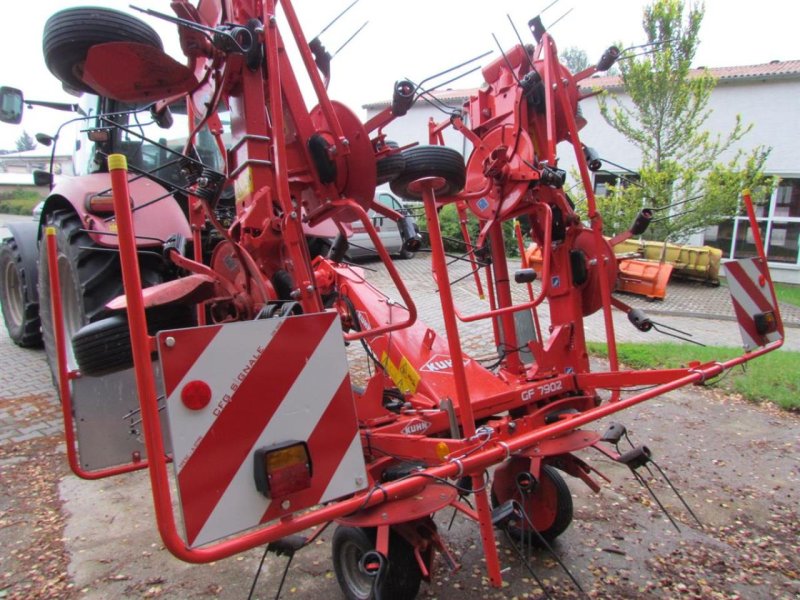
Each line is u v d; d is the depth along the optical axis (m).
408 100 2.68
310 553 2.94
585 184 3.55
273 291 2.61
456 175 3.05
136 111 3.42
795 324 9.69
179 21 2.17
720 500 3.56
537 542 3.00
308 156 2.69
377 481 2.53
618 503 3.51
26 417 4.74
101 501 3.47
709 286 12.80
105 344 2.46
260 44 2.50
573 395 3.59
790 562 2.94
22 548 2.99
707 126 15.52
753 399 5.30
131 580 2.74
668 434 4.59
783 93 14.75
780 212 15.09
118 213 1.51
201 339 1.57
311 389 1.75
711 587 2.73
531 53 3.88
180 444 1.53
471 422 2.36
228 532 1.59
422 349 3.34
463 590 2.68
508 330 3.79
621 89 15.76
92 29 2.23
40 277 5.14
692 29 12.59
